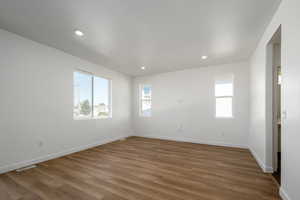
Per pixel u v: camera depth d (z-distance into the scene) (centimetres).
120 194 179
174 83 495
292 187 150
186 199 169
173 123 493
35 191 186
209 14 192
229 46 296
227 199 169
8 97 241
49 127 298
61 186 197
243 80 390
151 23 214
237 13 190
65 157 312
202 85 447
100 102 439
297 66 143
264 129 245
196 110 455
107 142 448
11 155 244
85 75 392
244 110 389
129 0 165
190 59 377
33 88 274
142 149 377
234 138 401
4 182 207
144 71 499
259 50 275
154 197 173
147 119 543
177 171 244
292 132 151
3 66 236
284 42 168
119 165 270
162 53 334
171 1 167
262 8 181
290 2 154
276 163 244
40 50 285
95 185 200
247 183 205
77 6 176
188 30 234
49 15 196
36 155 276
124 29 231
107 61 393
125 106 533
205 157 315
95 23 214
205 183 205
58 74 317
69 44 289
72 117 345
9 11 187
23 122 259
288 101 160
